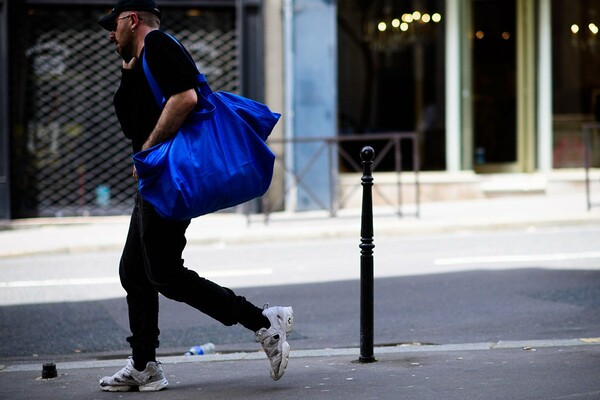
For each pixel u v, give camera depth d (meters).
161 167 7.76
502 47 28.12
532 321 12.81
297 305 14.68
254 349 11.99
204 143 7.84
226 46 27.11
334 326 13.18
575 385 8.26
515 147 28.34
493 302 14.23
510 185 27.75
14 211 26.64
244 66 26.70
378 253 19.81
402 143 27.42
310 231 23.14
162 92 7.86
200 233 22.94
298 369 9.69
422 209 25.88
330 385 8.74
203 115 7.86
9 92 26.33
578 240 20.47
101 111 27.08
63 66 26.84
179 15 26.95
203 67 27.11
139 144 8.23
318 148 26.64
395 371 9.30
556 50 28.28
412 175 27.31
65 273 18.72
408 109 27.56
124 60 8.30
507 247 19.88
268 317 8.55
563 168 28.42
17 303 15.61
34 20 26.64
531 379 8.59
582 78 28.34
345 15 27.17
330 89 26.77
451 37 27.64
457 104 27.61
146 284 8.64
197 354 11.58
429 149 27.67
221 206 8.02
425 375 9.02
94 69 26.95
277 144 26.84
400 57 27.50
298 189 26.64
